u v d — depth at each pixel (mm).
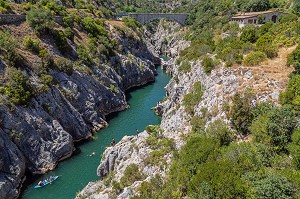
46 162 40312
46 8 66625
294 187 17797
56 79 50875
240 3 109438
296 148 21359
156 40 160625
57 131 43656
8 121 38281
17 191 34875
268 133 24234
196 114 36344
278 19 73188
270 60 38469
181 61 68062
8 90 40750
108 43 73938
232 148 23234
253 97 29828
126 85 77750
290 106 25766
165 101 62094
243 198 18203
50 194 35094
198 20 120938
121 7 172625
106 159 37344
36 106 43094
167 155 30172
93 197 29859
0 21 53719
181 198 22562
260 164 21812
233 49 45469
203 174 20531
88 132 50219
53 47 57531
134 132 51906
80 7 92625
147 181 26875
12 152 36750
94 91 57531
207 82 39781
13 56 45188
